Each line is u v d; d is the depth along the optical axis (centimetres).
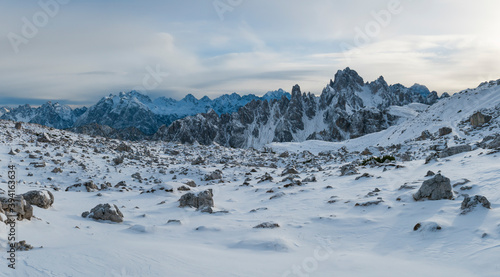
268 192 2898
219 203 2597
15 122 6738
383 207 1858
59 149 5162
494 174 2162
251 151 8900
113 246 1194
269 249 1327
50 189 3008
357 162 4772
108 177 4041
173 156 6712
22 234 1346
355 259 1153
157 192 3044
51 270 930
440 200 1797
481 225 1343
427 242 1287
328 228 1622
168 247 1252
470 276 944
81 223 1805
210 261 1109
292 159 7175
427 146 6475
